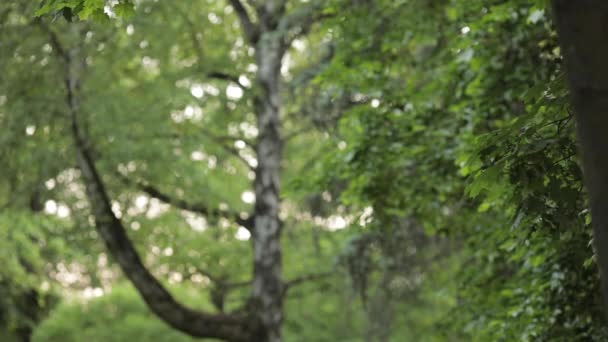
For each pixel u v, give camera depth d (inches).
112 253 632.4
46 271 924.0
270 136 718.5
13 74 563.5
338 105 619.5
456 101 456.4
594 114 115.9
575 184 232.4
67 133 575.8
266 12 709.9
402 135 448.8
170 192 694.5
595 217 117.7
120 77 669.3
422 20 445.7
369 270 631.2
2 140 569.0
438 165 445.7
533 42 395.5
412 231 614.2
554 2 117.9
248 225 719.1
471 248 488.1
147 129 613.9
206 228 798.5
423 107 452.1
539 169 220.8
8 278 869.8
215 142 722.2
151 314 1009.5
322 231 745.0
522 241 340.2
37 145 592.7
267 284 703.1
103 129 575.8
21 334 1020.5
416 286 657.6
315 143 812.6
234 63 672.4
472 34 405.1
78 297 1005.2
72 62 566.6
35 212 760.3
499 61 405.1
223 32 736.3
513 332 374.9
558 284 333.1
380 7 457.7
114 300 1007.6
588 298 343.6
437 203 468.4
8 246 723.4
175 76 638.5
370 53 458.9
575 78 117.0
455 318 509.0
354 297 655.8
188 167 663.1
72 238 629.0
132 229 690.2
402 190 459.8
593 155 116.6
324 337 1043.3
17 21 576.1
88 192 598.9
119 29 562.3
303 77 630.5
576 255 280.4
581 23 115.0
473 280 482.9
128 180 631.2
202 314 664.4
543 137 228.5
